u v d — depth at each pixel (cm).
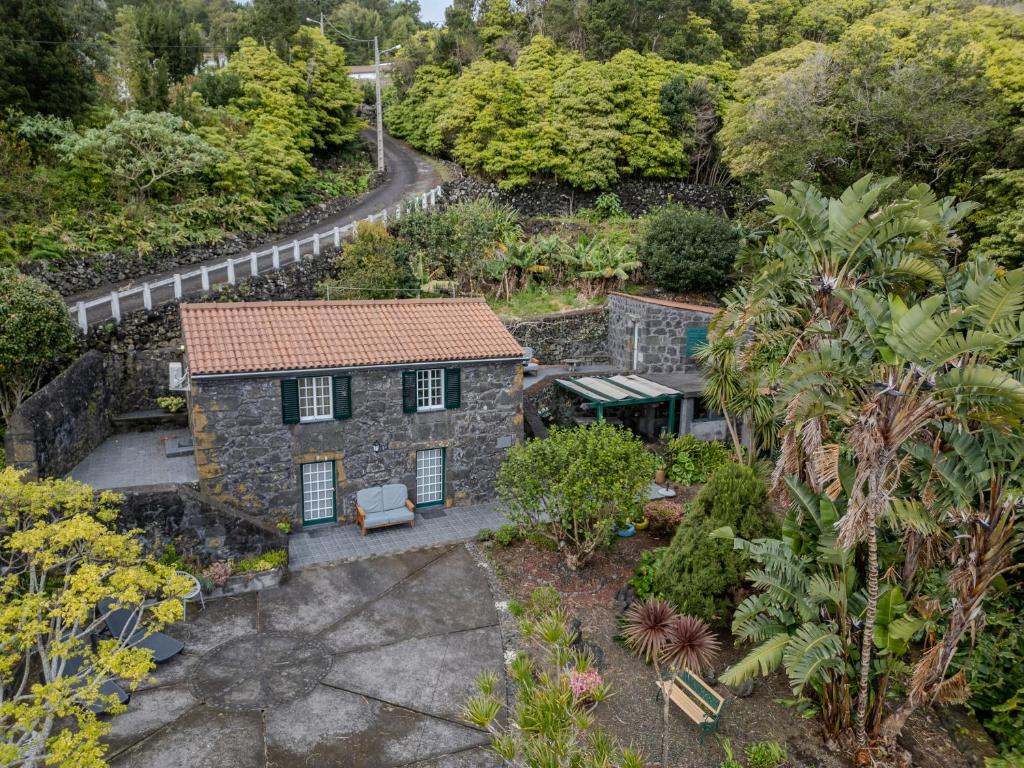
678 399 2336
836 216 1129
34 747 760
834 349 1014
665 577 1345
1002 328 843
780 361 1603
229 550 1505
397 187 3959
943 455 960
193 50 4028
